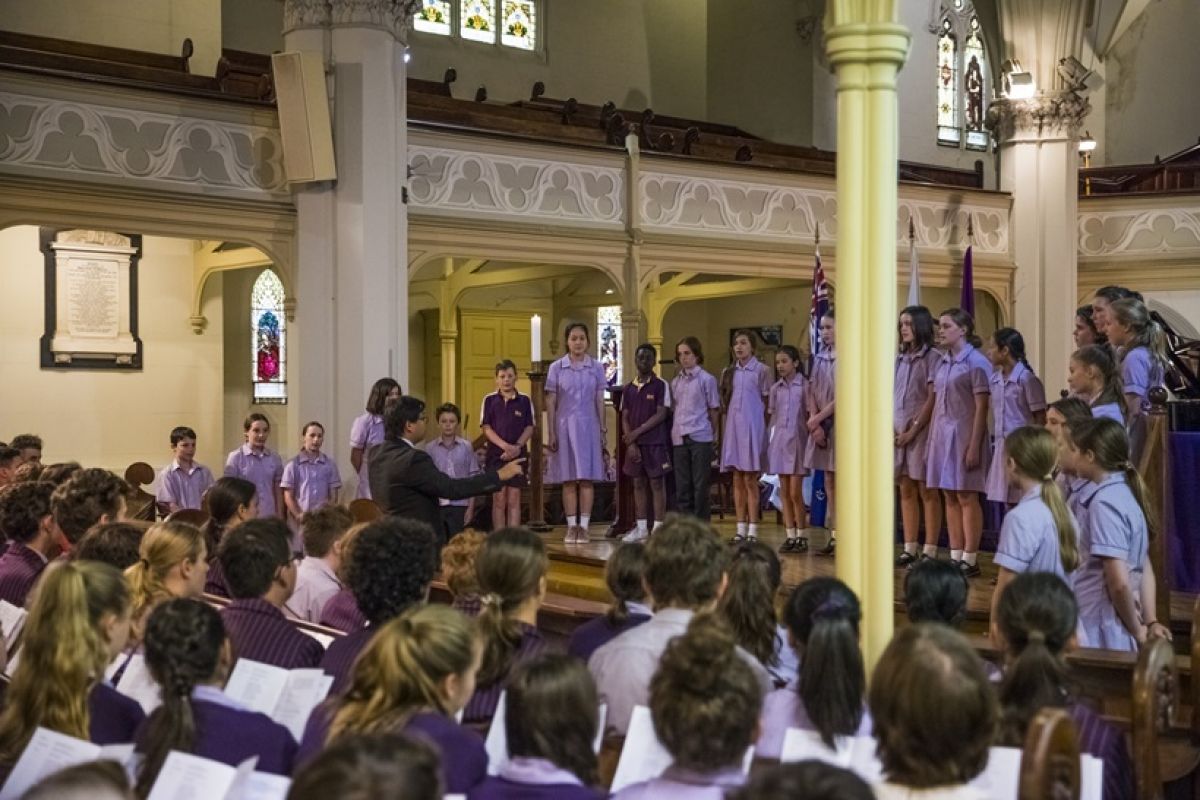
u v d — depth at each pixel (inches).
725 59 814.5
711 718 93.7
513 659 141.0
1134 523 179.8
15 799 98.7
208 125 427.2
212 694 117.2
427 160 474.0
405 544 144.7
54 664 118.2
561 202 509.7
